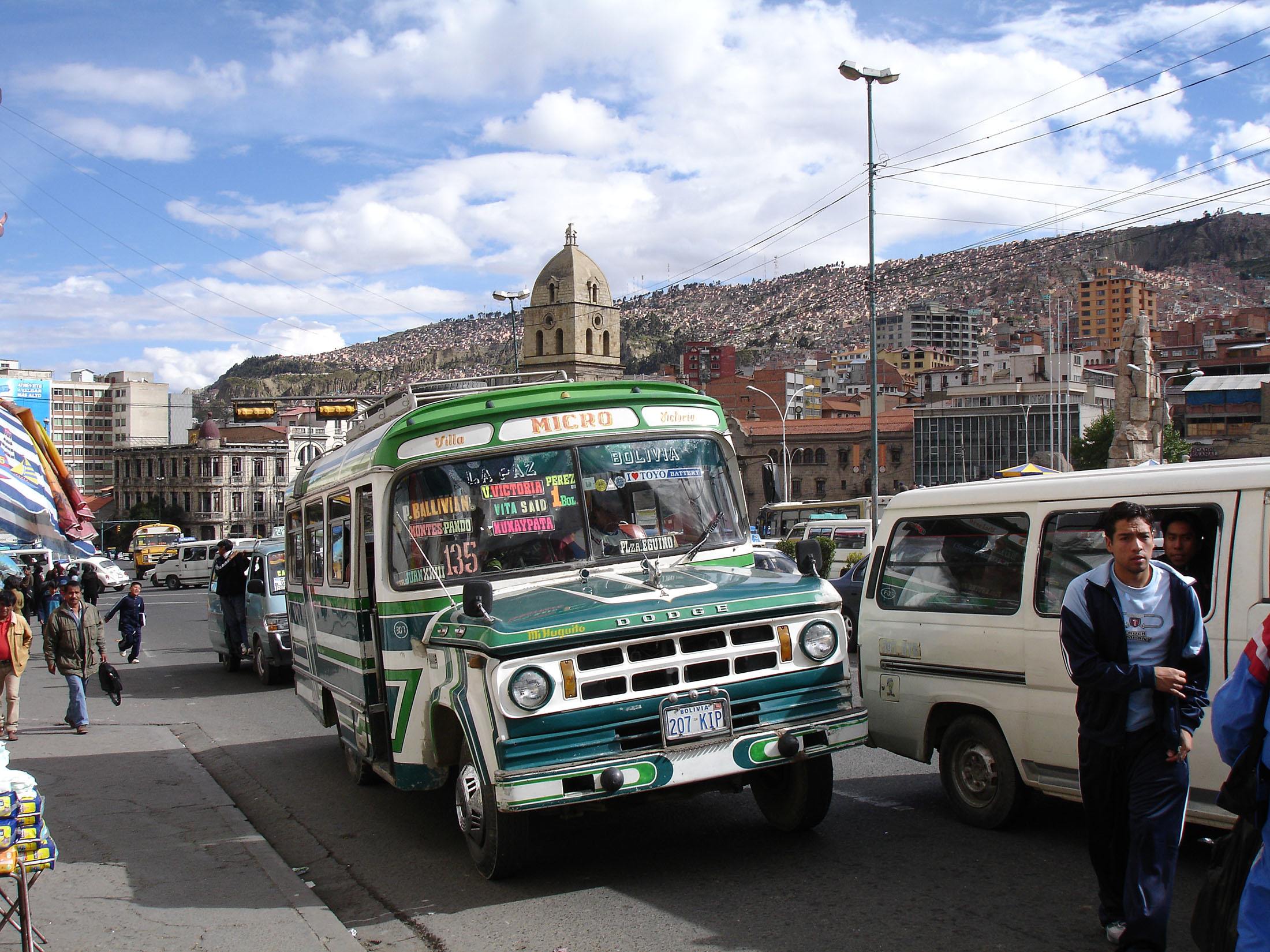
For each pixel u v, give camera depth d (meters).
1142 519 4.75
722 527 7.24
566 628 5.66
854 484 87.94
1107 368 131.25
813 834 7.02
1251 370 112.38
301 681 10.52
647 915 5.66
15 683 12.33
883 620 7.91
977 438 83.25
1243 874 3.61
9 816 4.76
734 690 5.94
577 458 6.97
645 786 5.60
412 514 6.82
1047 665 6.55
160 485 114.56
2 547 12.67
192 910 6.05
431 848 7.38
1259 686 3.50
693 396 7.52
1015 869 6.17
